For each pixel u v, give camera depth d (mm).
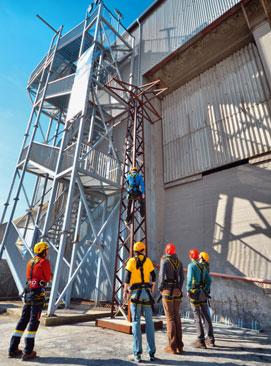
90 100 13562
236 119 11219
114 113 15180
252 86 11109
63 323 7215
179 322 4793
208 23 12336
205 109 12789
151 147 13539
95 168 10953
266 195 9398
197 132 12703
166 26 14867
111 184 10945
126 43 16156
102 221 12250
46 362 3828
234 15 11539
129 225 9758
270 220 8984
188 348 5035
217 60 13203
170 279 4906
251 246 9164
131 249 8383
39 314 4242
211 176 11547
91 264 11734
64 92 13461
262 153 9875
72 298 11539
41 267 4465
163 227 12523
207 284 5598
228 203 10461
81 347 4750
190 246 11125
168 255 5105
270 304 7609
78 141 10047
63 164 11117
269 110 10148
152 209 12156
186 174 12469
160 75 14711
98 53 15258
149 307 4406
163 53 14164
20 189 12453
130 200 9016
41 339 5281
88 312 8438
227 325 8039
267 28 10617
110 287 10391
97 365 3773
